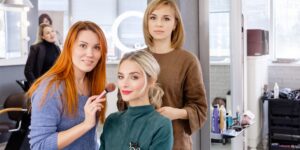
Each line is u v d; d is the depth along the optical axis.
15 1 4.18
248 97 4.35
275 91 4.41
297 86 4.83
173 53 1.59
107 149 1.34
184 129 1.56
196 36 2.31
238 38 3.25
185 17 2.10
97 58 1.33
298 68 4.81
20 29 4.27
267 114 4.54
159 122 1.27
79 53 1.28
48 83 1.25
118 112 1.39
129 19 4.09
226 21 3.16
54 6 4.45
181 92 1.58
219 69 3.07
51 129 1.23
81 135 1.23
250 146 4.45
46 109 1.22
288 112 4.29
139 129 1.28
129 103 1.33
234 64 3.20
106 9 4.45
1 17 4.12
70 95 1.27
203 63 2.35
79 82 1.36
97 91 1.41
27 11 4.32
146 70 1.29
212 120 2.72
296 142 4.32
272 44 5.03
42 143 1.21
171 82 1.55
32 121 1.24
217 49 3.05
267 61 4.92
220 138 2.71
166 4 1.54
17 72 4.22
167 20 1.55
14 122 3.52
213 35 3.03
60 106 1.25
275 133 4.39
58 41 3.70
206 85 2.36
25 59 4.26
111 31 4.14
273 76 4.96
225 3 3.13
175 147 1.52
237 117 3.14
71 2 4.45
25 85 3.74
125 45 4.05
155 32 1.56
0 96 4.03
